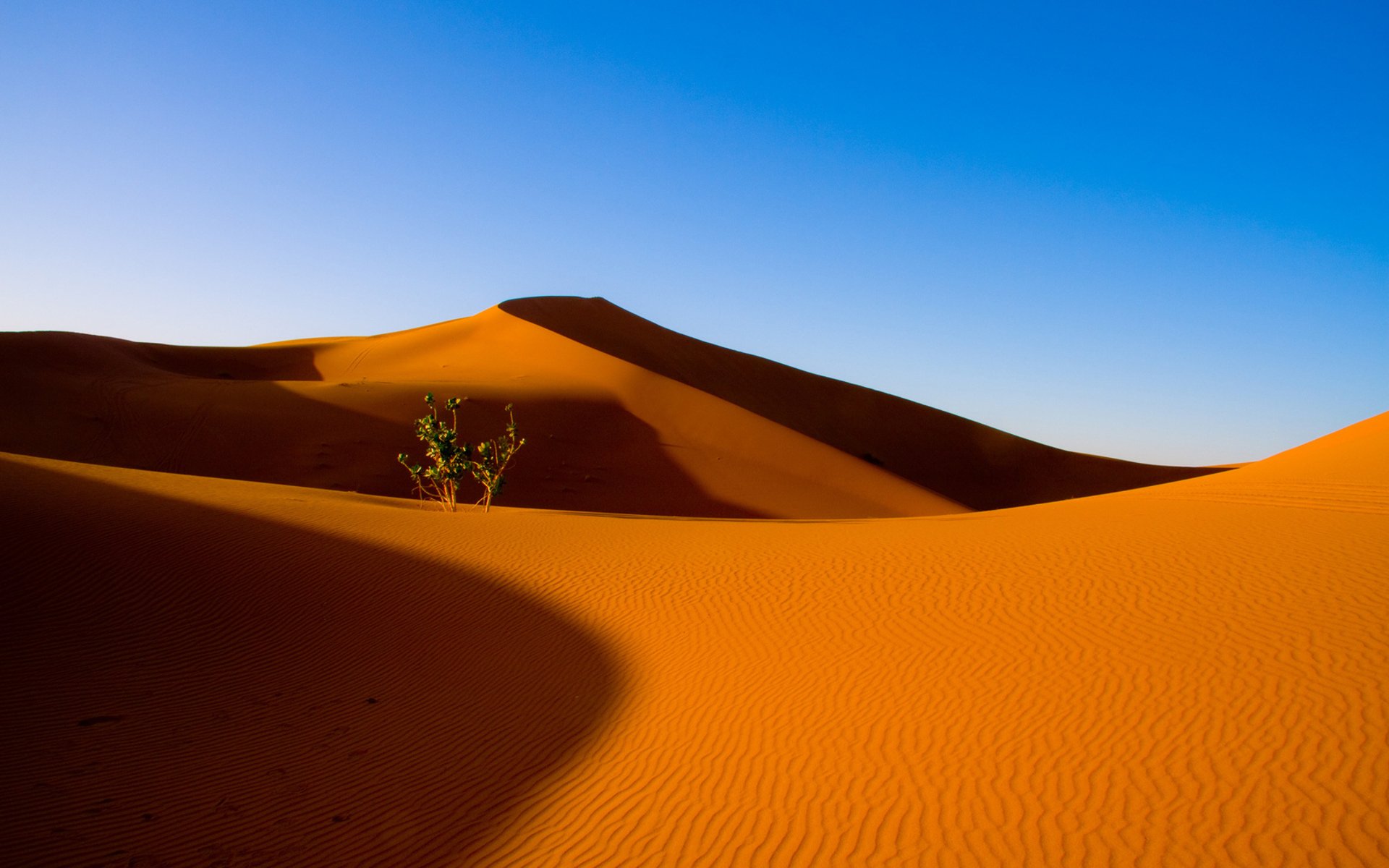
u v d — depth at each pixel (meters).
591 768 7.71
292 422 46.28
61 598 10.42
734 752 7.75
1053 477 77.62
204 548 13.12
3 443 38.62
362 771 7.66
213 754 7.69
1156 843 5.55
